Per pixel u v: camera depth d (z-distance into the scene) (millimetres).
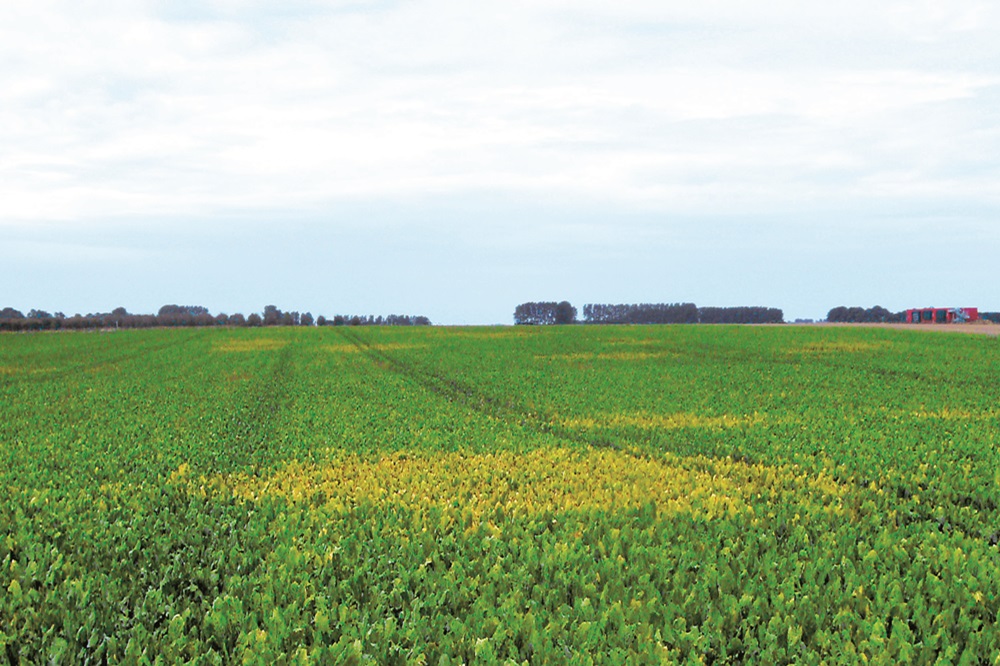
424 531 9383
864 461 15188
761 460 15953
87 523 10477
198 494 12461
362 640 6578
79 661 6652
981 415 22281
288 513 10938
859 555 8891
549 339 65562
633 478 13336
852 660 6266
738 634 6855
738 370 37375
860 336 62750
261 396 28422
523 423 22203
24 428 21047
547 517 10359
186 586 8375
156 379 35938
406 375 37094
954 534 9727
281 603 7555
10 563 8875
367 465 14672
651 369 38312
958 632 6863
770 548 9109
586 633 6586
